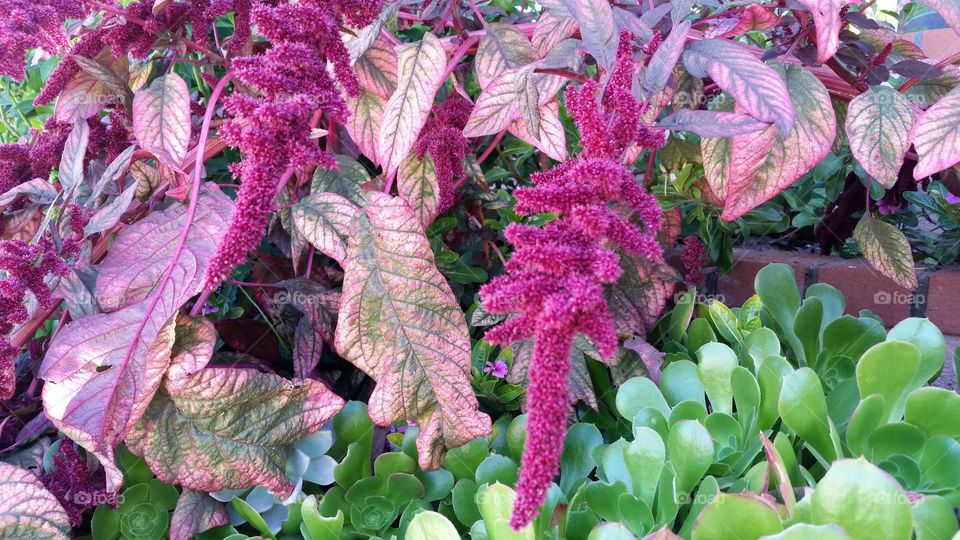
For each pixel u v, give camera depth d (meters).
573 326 0.33
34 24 0.63
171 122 0.58
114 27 0.64
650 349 0.64
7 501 0.50
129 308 0.53
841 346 0.60
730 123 0.46
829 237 0.95
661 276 0.67
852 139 0.55
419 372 0.55
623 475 0.52
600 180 0.37
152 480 0.59
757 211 0.88
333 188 0.66
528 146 0.87
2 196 0.63
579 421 0.65
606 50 0.44
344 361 0.74
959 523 0.42
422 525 0.45
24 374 0.70
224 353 0.67
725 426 0.53
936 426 0.45
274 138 0.40
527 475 0.31
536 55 0.62
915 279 0.69
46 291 0.56
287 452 0.58
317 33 0.45
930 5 0.49
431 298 0.55
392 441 0.62
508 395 0.65
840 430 0.52
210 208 0.56
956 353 0.57
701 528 0.39
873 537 0.36
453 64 0.62
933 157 0.49
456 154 0.65
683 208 0.92
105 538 0.58
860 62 0.60
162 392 0.55
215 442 0.55
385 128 0.57
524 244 0.36
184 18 0.65
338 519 0.51
